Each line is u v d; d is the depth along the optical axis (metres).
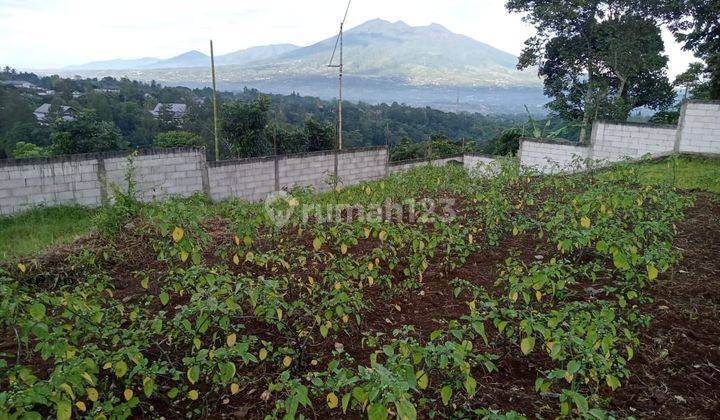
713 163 12.35
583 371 2.81
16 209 9.76
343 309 3.69
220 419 2.99
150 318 4.06
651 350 3.73
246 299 4.24
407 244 5.81
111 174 11.02
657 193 6.87
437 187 9.66
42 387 2.38
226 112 21.48
